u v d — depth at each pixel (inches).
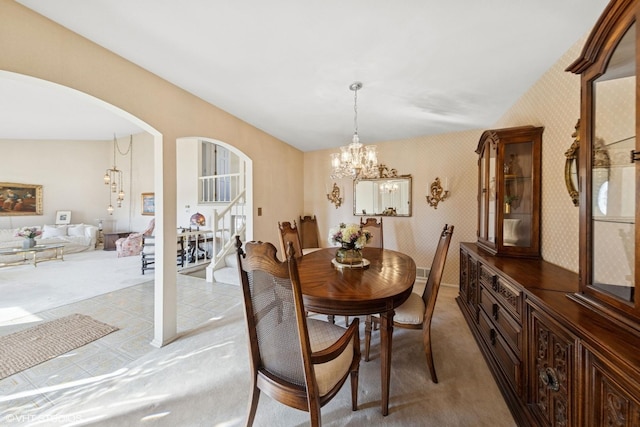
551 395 45.9
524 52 71.4
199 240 218.4
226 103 110.2
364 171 109.3
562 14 57.3
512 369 60.9
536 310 50.6
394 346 86.4
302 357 41.1
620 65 39.4
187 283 155.6
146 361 77.9
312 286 64.4
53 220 278.5
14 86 129.2
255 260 42.9
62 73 63.5
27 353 81.4
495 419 56.1
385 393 57.4
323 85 94.0
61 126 211.8
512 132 85.0
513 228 87.9
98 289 144.3
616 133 42.2
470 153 139.6
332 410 59.2
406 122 129.7
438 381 68.4
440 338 90.6
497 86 90.5
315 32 66.6
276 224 161.6
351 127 138.9
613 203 42.5
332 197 181.9
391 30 65.2
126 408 59.6
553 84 76.0
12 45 55.5
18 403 60.9
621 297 38.3
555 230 75.8
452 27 63.1
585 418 36.7
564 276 64.0
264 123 135.3
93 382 68.4
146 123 83.7
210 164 266.4
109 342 88.5
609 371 32.4
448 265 145.4
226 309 116.5
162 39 69.5
